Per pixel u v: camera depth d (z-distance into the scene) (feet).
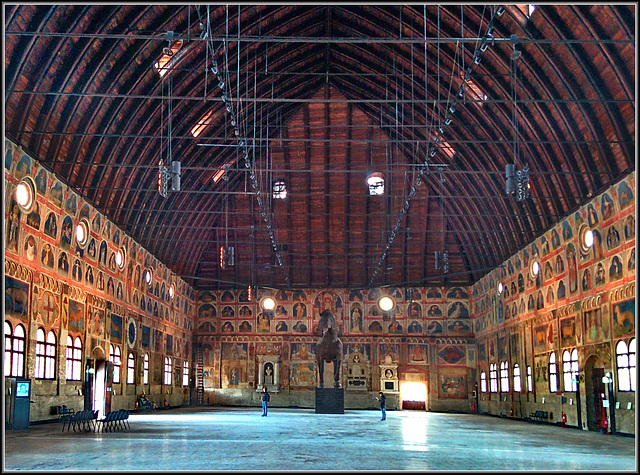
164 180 85.40
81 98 93.40
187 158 134.51
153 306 151.33
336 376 148.05
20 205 84.58
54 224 95.66
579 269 108.58
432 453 61.93
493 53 98.68
